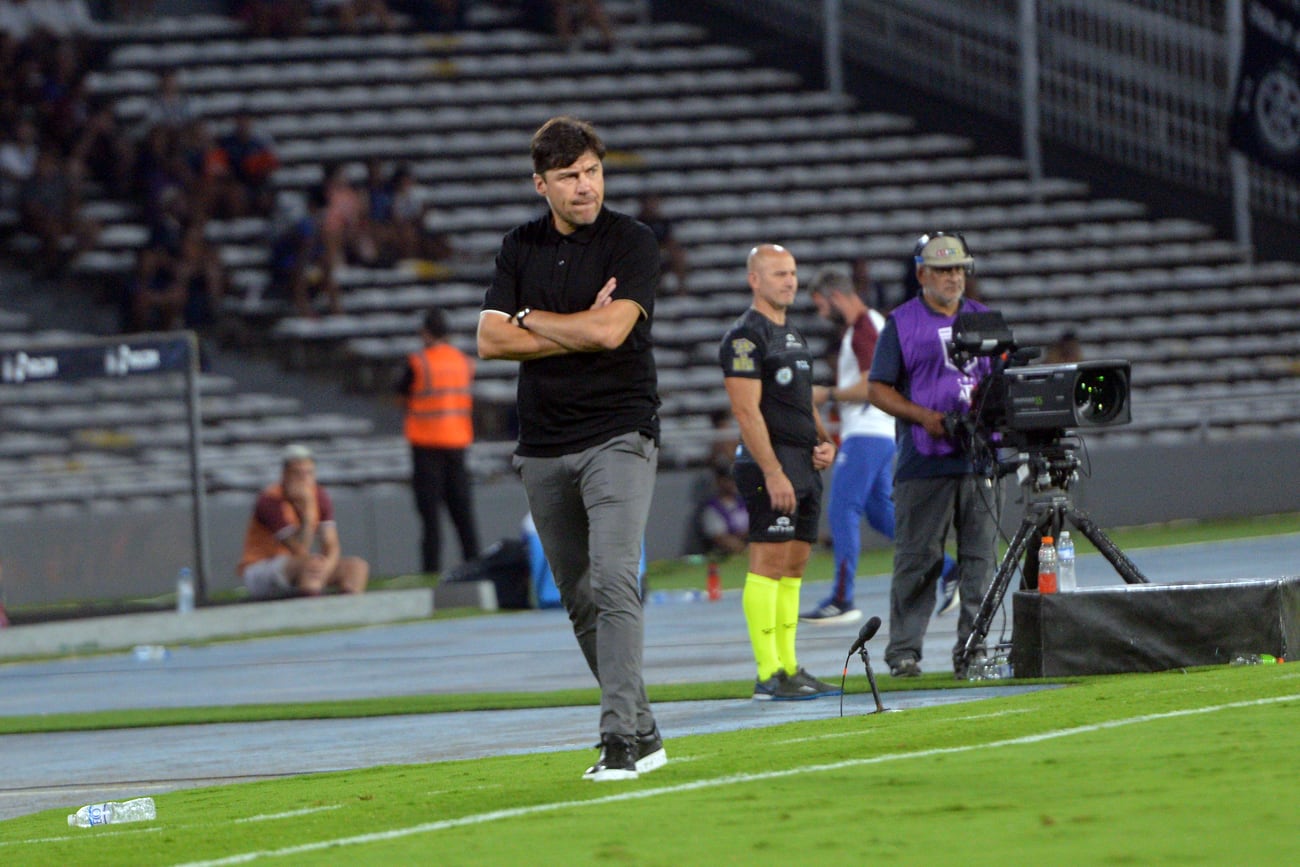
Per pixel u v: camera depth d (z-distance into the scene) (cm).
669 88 11119
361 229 9419
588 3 11494
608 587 2247
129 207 9694
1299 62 9862
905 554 3456
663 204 10275
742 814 1952
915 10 10981
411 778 2592
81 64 10506
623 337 2242
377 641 5588
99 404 8519
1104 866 1603
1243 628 3080
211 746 3362
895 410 3425
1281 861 1584
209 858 1969
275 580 6394
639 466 2277
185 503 7725
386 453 7662
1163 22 10356
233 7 11512
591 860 1747
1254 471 8138
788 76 11331
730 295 9669
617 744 2261
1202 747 2194
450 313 9281
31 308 9100
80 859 2061
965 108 10881
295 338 9044
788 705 3216
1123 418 3291
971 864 1641
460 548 7531
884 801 1980
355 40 11269
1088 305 9756
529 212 10138
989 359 3466
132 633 6025
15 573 7081
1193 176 10362
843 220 10269
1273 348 9631
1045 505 3341
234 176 9669
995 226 10300
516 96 10938
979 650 3338
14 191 9412
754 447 3219
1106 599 3148
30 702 4528
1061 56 10619
